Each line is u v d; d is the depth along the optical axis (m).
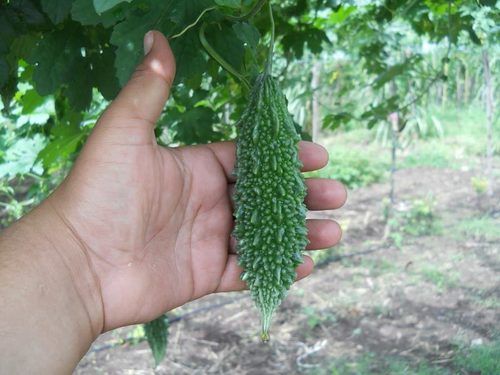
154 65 0.35
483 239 1.57
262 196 0.35
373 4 0.96
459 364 1.05
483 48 1.35
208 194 0.43
